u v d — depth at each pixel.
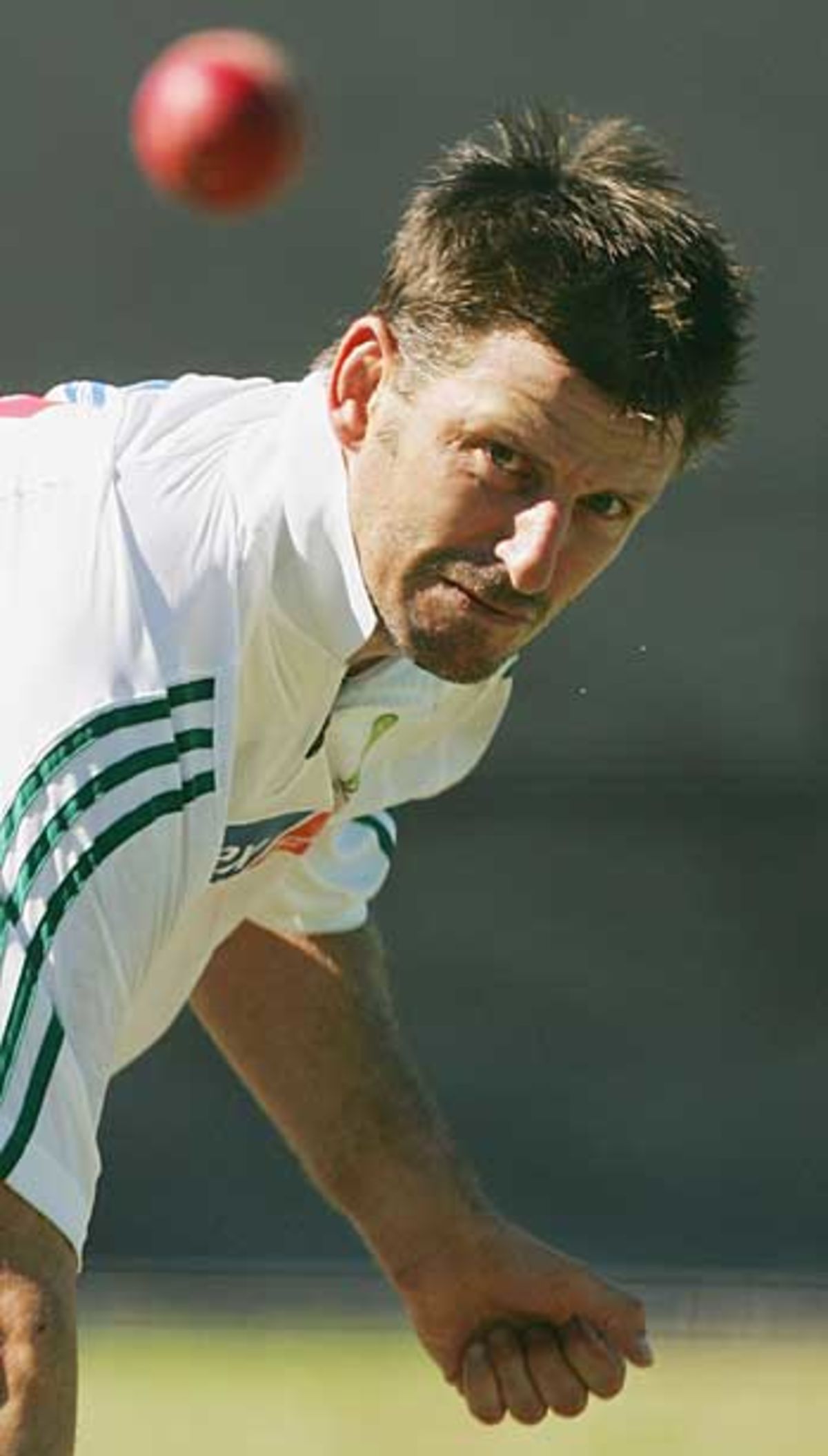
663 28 36.97
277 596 12.45
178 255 37.22
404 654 12.56
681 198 12.53
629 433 12.13
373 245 37.12
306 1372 24.81
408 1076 15.36
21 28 37.09
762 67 36.84
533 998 35.09
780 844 35.38
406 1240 15.18
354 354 12.41
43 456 12.34
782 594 36.03
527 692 35.72
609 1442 21.55
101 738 11.78
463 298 12.15
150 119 21.50
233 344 37.25
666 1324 27.59
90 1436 21.83
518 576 12.05
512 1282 15.06
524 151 12.55
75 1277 11.74
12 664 11.85
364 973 15.38
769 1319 27.97
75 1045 11.62
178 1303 28.69
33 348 37.28
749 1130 34.50
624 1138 34.53
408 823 35.31
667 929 35.16
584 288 12.07
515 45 37.06
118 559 12.03
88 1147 11.75
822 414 36.28
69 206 37.19
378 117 37.06
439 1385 23.98
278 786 13.43
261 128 21.30
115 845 11.76
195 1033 33.22
